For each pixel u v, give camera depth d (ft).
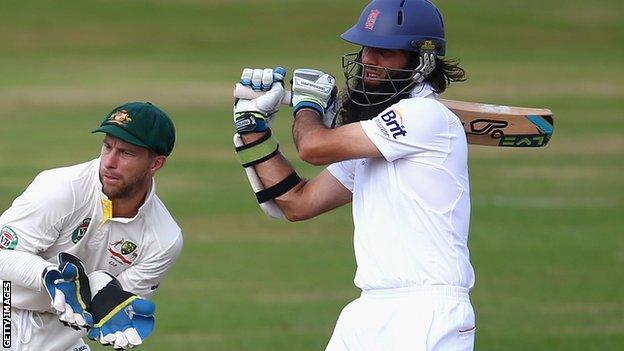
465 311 54.19
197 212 163.84
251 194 177.47
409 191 54.49
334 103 58.85
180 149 218.18
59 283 55.52
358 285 55.83
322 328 106.22
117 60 363.56
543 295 119.85
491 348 99.25
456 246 54.70
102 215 59.31
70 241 59.72
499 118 59.88
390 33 55.77
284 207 60.59
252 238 148.66
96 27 420.36
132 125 57.57
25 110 267.18
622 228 156.15
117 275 61.67
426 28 56.13
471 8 471.62
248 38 412.77
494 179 193.16
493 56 386.11
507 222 159.84
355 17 452.76
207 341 100.99
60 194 58.23
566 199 177.17
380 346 54.03
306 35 420.36
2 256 58.18
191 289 121.60
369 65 56.44
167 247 61.31
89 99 285.84
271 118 60.59
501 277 127.95
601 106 285.23
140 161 58.13
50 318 62.54
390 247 54.49
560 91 311.27
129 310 56.13
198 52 386.11
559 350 98.68
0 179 186.80
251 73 59.11
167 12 449.89
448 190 54.65
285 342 100.89
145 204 59.72
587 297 119.14
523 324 107.86
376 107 57.06
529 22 451.94
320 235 151.12
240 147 60.08
